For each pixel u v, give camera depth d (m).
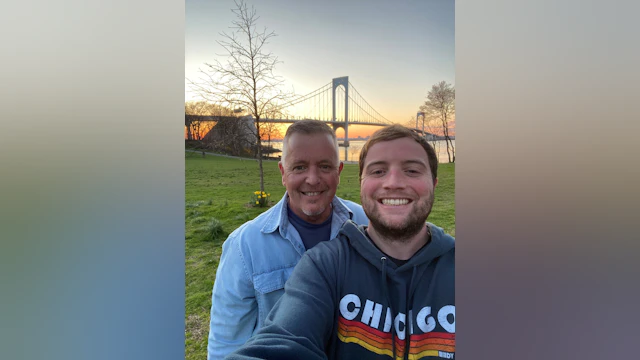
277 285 0.81
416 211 0.80
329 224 0.82
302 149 0.81
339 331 0.77
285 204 0.83
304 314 0.72
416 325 0.80
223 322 0.84
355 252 0.79
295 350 0.68
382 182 0.79
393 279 0.79
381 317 0.78
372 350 0.78
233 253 0.83
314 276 0.76
